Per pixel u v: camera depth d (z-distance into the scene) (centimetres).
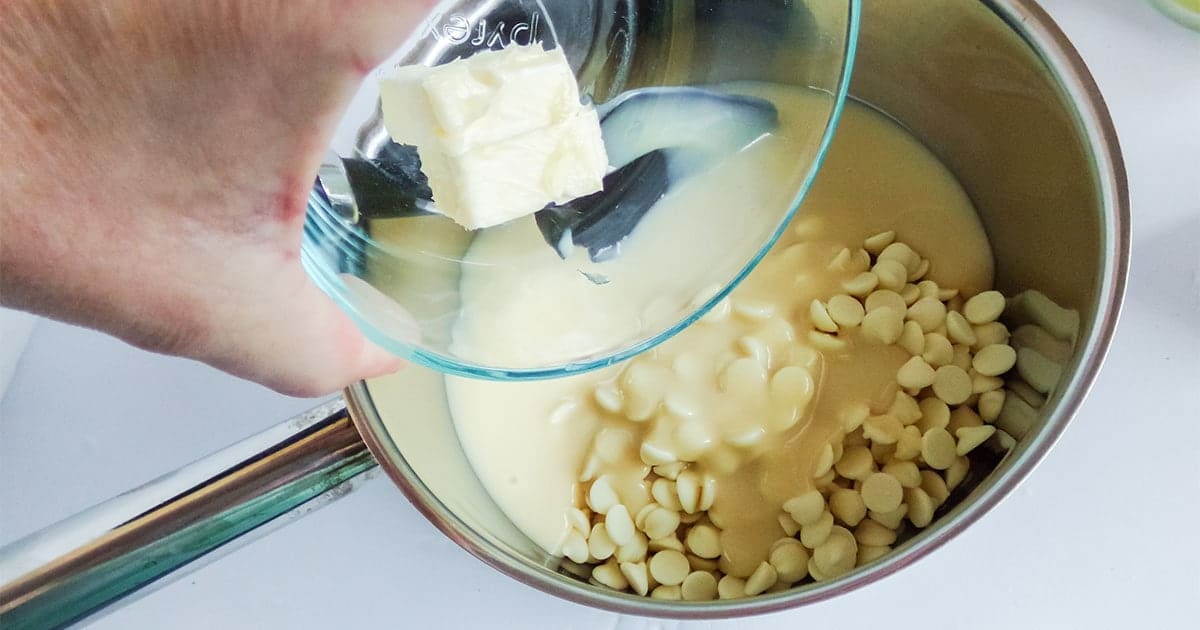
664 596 31
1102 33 36
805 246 36
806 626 31
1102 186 28
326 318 27
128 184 24
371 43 22
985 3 29
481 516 30
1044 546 31
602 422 34
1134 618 31
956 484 31
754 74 29
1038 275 32
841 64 28
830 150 37
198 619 34
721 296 29
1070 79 28
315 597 33
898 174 36
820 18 28
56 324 37
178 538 26
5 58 22
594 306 29
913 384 33
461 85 26
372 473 29
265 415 36
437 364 28
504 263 30
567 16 30
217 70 22
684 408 33
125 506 26
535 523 32
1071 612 31
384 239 29
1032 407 30
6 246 24
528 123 27
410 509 34
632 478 33
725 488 33
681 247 30
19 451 36
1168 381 33
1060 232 30
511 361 29
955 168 35
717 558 32
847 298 34
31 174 23
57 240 24
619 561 32
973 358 33
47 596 25
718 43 30
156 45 22
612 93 31
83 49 22
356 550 34
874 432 32
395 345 27
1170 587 31
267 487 27
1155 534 31
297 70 22
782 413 33
